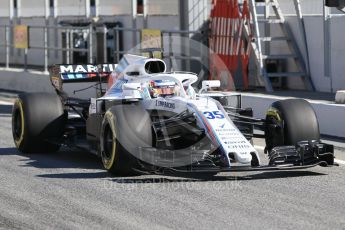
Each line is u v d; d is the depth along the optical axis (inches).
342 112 1599.4
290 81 2214.6
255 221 887.7
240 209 944.3
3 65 3334.2
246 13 2177.7
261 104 1840.6
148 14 2701.8
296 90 2142.0
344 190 1048.2
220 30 2247.8
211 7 2327.8
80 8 3056.1
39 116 1357.0
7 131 1713.8
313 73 2135.8
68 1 3117.6
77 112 1406.3
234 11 2199.8
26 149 1389.0
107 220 901.2
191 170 1056.8
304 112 1179.9
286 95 1975.9
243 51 2172.7
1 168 1247.5
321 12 2121.1
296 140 1163.9
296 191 1042.1
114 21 2925.7
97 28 2487.7
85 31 2723.9
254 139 1561.3
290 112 1176.2
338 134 1612.9
